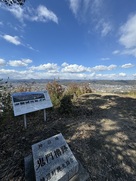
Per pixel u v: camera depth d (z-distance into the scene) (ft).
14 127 12.46
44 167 6.21
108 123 12.67
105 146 9.21
